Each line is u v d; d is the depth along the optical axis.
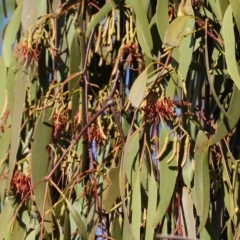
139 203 1.25
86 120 1.35
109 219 1.32
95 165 1.34
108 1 1.37
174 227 1.26
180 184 1.26
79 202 1.36
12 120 1.38
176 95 1.31
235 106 1.22
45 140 1.36
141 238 1.29
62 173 1.37
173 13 1.34
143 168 1.29
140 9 1.31
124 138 1.29
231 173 1.32
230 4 1.23
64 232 1.29
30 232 1.36
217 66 1.32
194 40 1.27
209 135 1.29
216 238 1.26
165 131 1.25
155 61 1.29
